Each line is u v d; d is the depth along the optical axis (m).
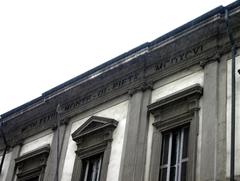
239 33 17.14
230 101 16.11
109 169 18.52
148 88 19.20
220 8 17.67
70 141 21.22
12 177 23.11
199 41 18.16
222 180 14.81
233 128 14.96
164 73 18.91
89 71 21.77
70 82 22.55
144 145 17.78
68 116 22.20
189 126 16.89
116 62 20.66
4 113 25.73
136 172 17.36
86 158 19.92
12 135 25.19
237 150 14.99
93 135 20.11
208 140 15.80
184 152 16.61
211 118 16.14
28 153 22.80
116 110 20.02
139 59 19.86
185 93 17.17
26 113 24.61
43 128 23.47
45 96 23.61
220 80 16.83
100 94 21.23
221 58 17.33
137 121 18.56
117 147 18.81
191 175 15.55
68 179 20.06
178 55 18.73
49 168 21.38
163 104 17.77
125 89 20.14
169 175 16.56
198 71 17.77
